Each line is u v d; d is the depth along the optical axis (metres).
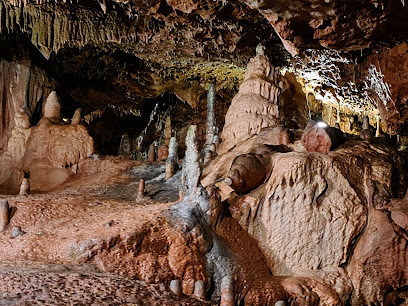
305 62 12.70
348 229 6.39
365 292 6.25
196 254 5.59
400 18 6.88
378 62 10.78
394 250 6.12
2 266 5.05
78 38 11.18
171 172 9.80
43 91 13.12
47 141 10.95
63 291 4.30
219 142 9.91
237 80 16.27
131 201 8.17
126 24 11.16
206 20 9.91
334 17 6.70
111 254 5.29
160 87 16.23
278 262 6.37
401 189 7.22
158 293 4.87
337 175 6.58
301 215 6.38
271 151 7.39
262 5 6.43
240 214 6.55
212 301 5.34
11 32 11.98
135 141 20.27
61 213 7.07
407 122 11.40
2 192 10.74
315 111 16.66
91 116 18.58
